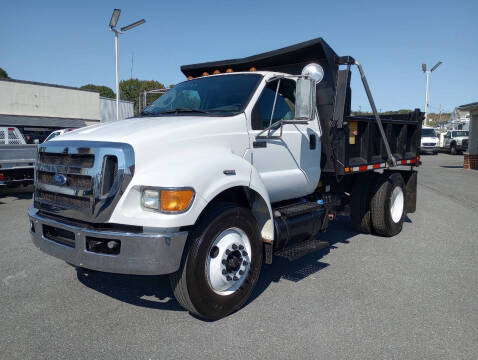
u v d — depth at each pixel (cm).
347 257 563
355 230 718
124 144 334
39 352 321
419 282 469
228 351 322
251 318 378
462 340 339
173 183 324
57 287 454
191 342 336
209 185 349
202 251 348
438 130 4447
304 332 352
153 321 373
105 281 471
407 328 359
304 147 508
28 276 487
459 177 1647
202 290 352
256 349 325
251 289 400
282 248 458
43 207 378
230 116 420
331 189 620
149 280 475
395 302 413
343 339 340
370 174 668
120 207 325
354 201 670
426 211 912
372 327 361
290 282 469
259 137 439
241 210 383
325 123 541
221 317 376
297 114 416
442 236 684
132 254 321
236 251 381
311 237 502
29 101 2980
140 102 613
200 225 352
